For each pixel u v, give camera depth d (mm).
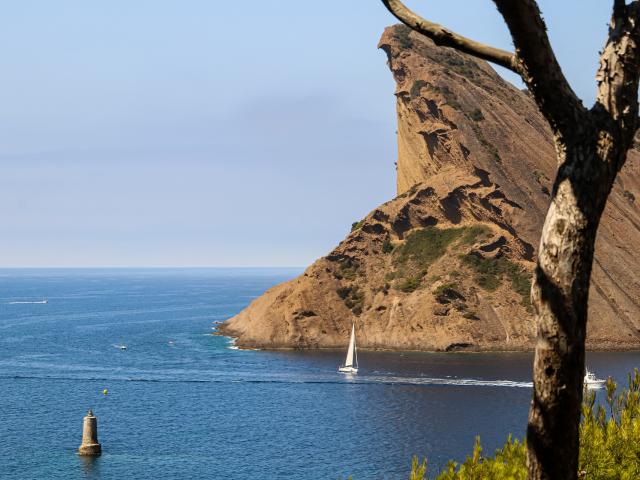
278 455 122875
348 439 133375
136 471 112062
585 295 13719
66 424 150000
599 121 14047
